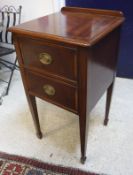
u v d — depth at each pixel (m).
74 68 0.81
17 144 1.33
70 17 1.08
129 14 1.58
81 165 1.16
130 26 1.62
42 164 1.19
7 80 2.06
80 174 1.12
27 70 1.01
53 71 0.90
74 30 0.86
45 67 0.92
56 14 1.16
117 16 1.06
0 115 1.59
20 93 1.85
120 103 1.60
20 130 1.44
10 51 1.77
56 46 0.81
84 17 1.07
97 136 1.33
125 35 1.68
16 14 1.94
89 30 0.85
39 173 1.14
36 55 0.91
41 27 0.91
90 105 0.95
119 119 1.46
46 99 1.06
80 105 0.91
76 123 1.46
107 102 1.31
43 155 1.24
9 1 1.93
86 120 0.96
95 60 0.85
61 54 0.81
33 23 0.98
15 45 0.96
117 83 1.85
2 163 1.21
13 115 1.58
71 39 0.75
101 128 1.39
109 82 1.15
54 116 1.54
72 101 0.94
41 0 1.78
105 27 0.88
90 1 1.64
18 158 1.23
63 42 0.77
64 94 0.94
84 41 0.73
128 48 1.74
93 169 1.14
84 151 1.10
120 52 1.79
